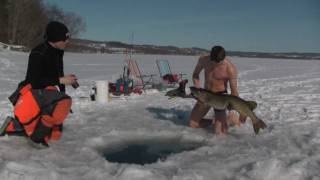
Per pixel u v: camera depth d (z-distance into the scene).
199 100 6.29
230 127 6.84
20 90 5.43
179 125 7.23
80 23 75.50
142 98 11.18
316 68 32.09
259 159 5.04
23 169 4.53
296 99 11.00
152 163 5.07
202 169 4.71
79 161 5.00
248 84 16.55
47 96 5.40
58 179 4.30
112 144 6.15
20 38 64.56
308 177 4.42
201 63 6.88
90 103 9.93
